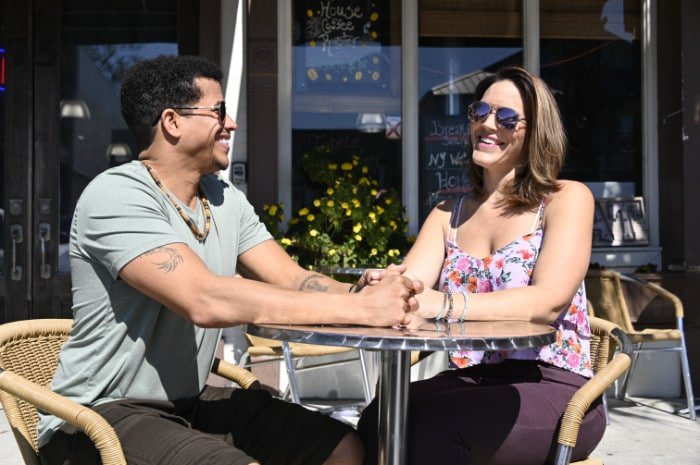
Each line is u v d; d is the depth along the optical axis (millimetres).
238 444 2344
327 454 2277
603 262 6191
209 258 2367
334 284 2559
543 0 6328
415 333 1967
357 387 5621
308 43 6156
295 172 6086
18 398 2264
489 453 2283
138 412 2150
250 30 5711
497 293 2414
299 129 6125
